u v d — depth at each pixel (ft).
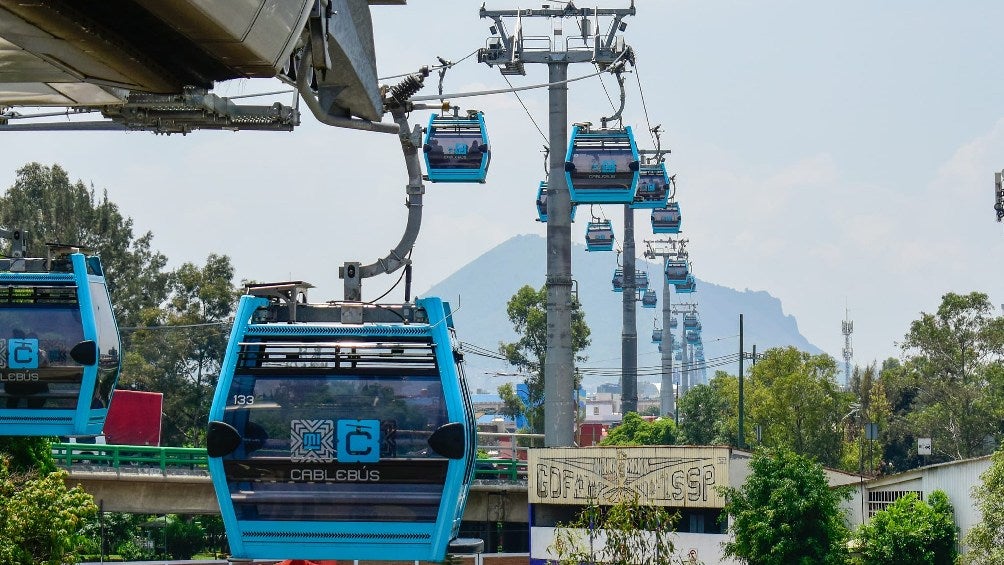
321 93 94.73
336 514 76.59
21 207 453.58
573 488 281.13
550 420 282.36
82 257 125.90
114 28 66.13
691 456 269.03
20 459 188.85
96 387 127.03
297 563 173.99
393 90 100.07
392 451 76.64
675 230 488.85
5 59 67.67
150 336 455.63
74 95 76.64
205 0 61.11
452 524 76.89
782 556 229.86
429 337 77.51
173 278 474.90
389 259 96.37
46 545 159.43
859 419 488.44
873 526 238.68
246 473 76.38
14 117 101.55
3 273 125.08
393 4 97.30
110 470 268.62
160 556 349.61
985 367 483.92
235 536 76.38
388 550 77.05
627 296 551.59
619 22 265.95
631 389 557.33
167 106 96.48
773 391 460.55
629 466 276.21
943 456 513.86
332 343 77.05
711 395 604.49
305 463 76.48
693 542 268.21
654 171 352.08
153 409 330.54
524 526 372.58
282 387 76.79
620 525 188.75
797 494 232.12
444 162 261.85
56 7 62.23
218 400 76.23
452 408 76.79
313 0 73.51
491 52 269.85
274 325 77.20
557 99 274.77
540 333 568.82
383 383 77.00
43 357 123.65
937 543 238.48
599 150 253.24
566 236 277.64
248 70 71.10
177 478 270.46
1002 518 211.61
